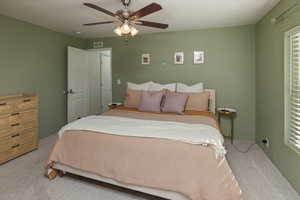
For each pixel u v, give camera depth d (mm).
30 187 2047
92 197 1888
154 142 1791
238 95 3633
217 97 3756
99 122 2330
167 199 1849
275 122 2506
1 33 2912
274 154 2553
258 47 3266
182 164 1641
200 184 1566
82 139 2033
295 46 2031
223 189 1529
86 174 2057
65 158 2070
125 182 1788
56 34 3943
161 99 3271
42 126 3701
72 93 4195
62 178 2242
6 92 3004
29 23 3355
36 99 3084
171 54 3988
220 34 3650
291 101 2102
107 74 5895
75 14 2912
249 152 3025
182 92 3443
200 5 2555
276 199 1839
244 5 2551
